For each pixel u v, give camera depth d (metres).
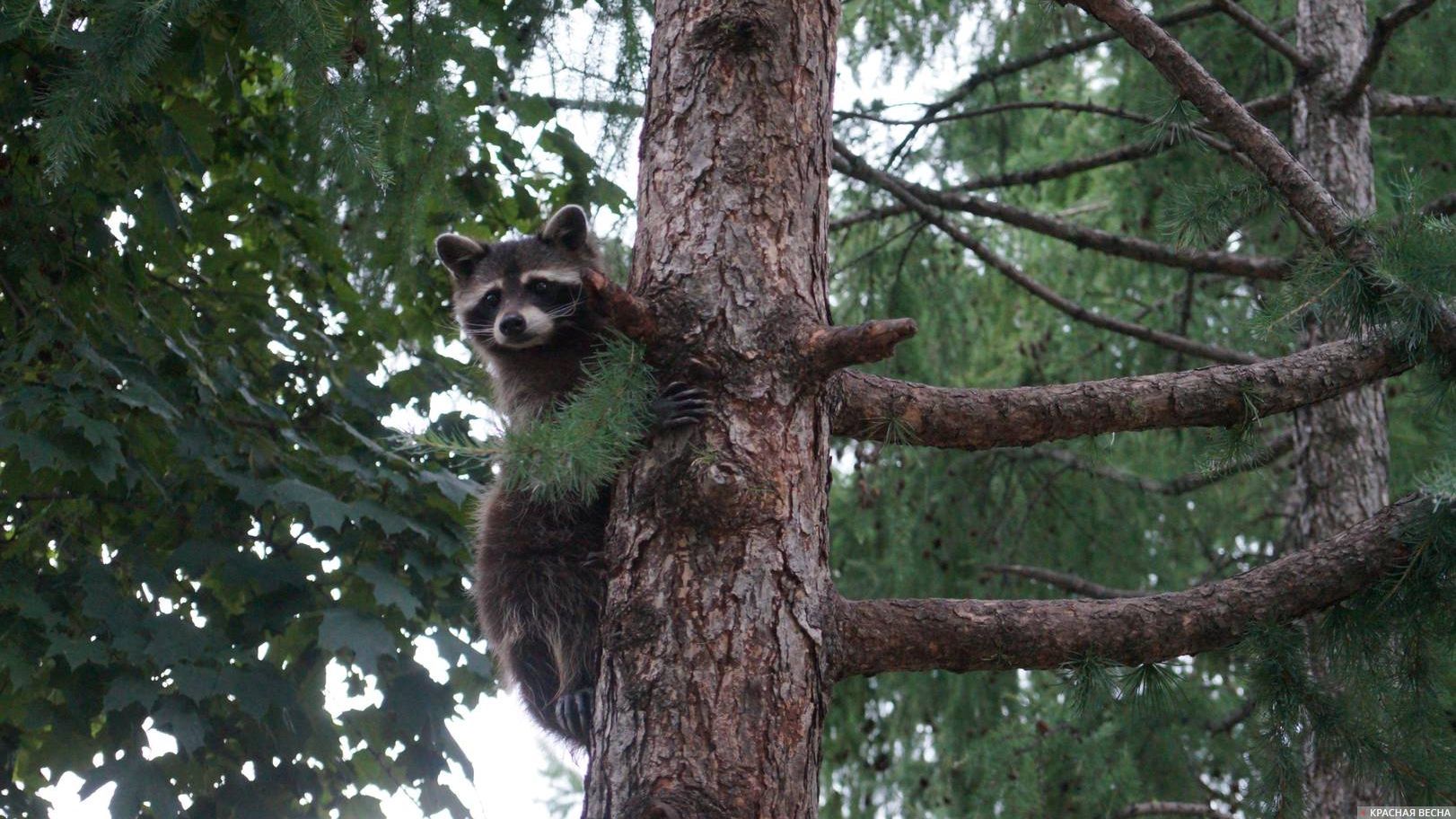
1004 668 4.23
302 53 5.39
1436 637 4.69
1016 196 11.22
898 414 4.53
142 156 6.56
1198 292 11.01
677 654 3.72
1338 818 7.03
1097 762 10.09
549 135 7.69
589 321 6.32
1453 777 4.68
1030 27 9.40
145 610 5.88
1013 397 4.61
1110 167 11.26
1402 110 8.85
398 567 6.89
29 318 6.29
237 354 7.40
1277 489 11.35
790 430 3.99
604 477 3.92
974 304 11.13
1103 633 4.30
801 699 3.74
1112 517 11.15
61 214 6.51
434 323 8.14
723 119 4.31
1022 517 11.16
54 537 6.73
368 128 5.48
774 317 4.08
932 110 9.62
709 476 3.85
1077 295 11.49
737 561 3.81
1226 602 4.49
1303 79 8.65
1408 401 9.67
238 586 6.12
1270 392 4.73
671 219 4.26
